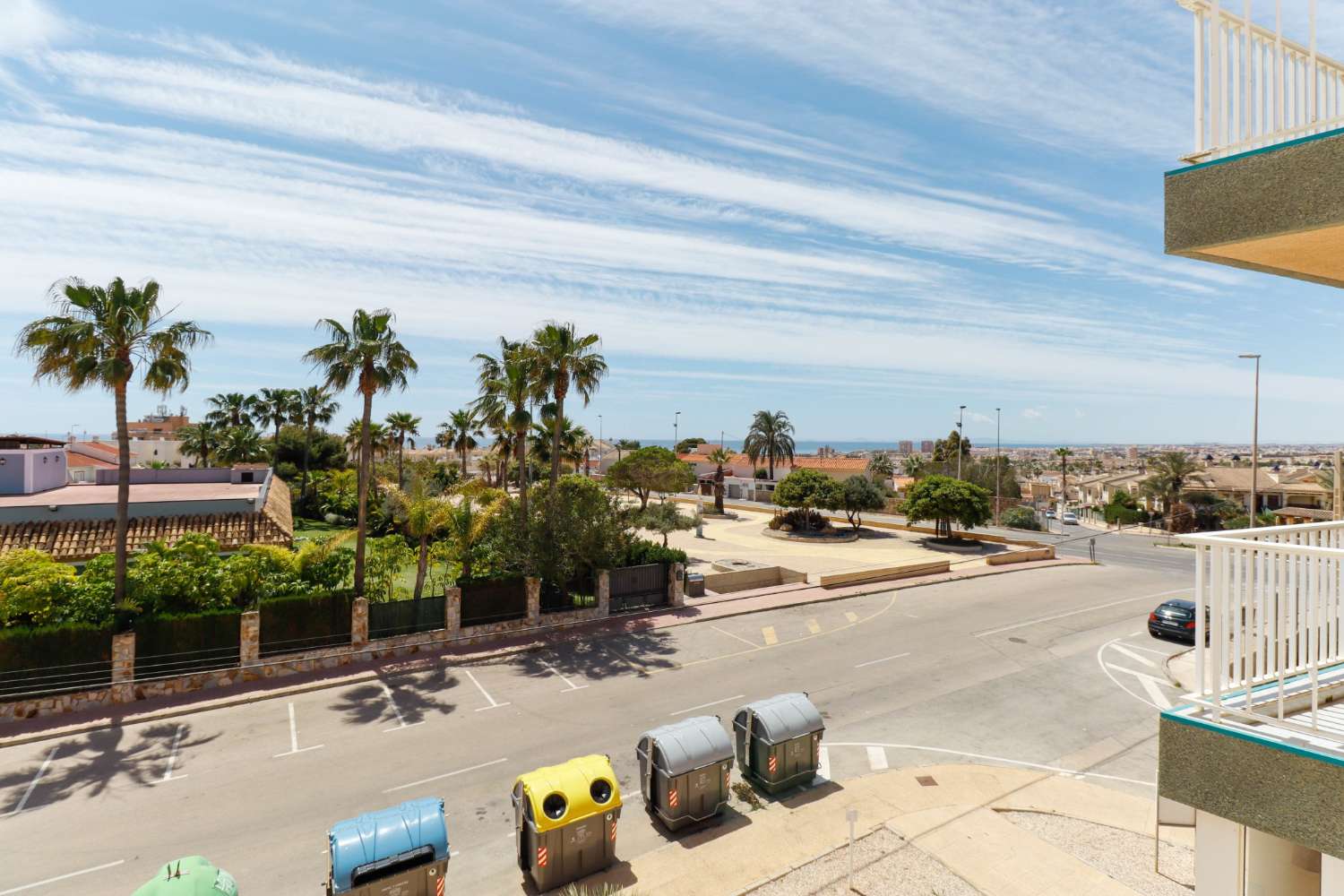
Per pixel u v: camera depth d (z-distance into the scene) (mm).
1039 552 39594
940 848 10742
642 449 50250
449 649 21219
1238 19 4578
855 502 48250
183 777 13344
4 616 16812
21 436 39000
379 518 43500
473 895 9906
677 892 9773
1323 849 3770
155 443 82250
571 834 10047
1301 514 58594
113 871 10492
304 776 13359
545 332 26578
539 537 24156
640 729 15508
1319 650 5164
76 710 16422
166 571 18891
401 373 22375
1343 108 4871
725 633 23547
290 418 68750
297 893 9953
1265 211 4234
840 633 23625
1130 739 14977
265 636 19047
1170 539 52844
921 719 16062
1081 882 9859
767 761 12438
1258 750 4070
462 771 13531
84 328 17938
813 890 9789
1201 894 6207
